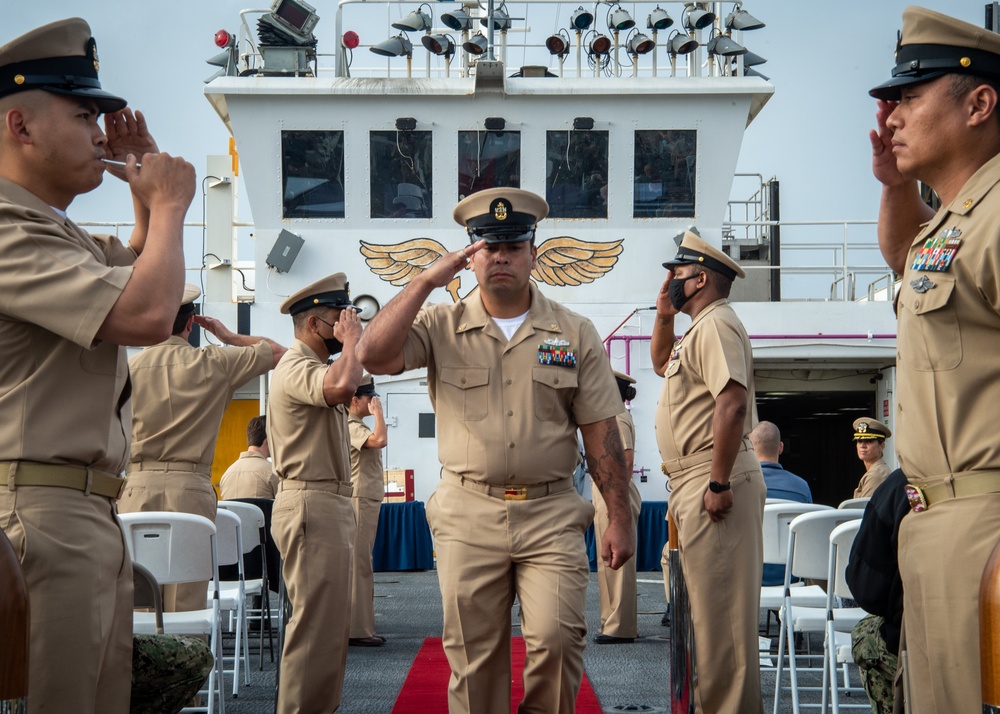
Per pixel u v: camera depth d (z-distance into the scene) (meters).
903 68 3.08
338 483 5.36
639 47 15.13
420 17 14.80
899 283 3.54
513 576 4.30
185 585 6.37
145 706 3.74
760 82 14.62
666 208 14.95
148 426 6.37
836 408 23.20
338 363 5.18
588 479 13.33
